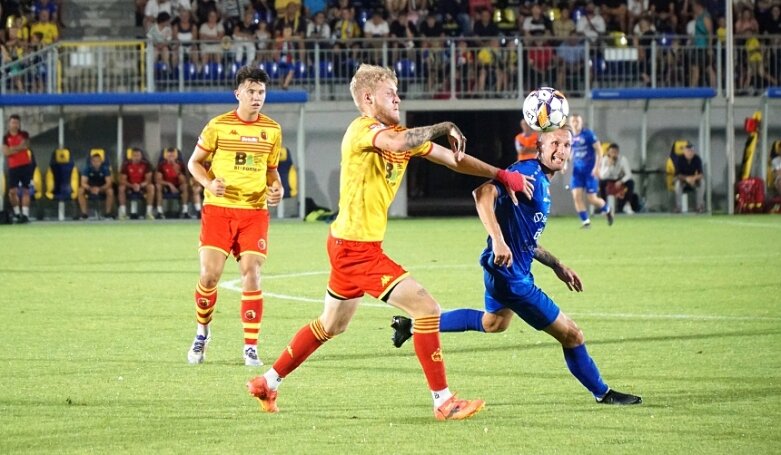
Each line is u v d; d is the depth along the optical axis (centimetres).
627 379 1387
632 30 5322
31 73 4988
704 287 2364
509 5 5391
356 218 1149
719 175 5097
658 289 2338
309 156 5012
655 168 5072
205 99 4750
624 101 5025
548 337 1727
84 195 4762
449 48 5041
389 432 1108
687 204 5047
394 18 5238
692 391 1307
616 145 4931
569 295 2252
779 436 1080
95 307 2131
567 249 3275
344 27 5222
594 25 5250
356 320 1934
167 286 2473
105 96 4744
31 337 1769
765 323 1862
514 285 1212
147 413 1204
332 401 1266
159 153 4928
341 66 5025
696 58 5012
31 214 4866
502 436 1088
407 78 5012
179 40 4919
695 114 5062
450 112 5703
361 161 1134
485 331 1374
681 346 1641
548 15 5312
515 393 1307
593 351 1602
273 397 1203
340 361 1534
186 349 1655
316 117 5006
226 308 2136
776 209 4975
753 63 5072
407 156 1161
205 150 1552
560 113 1319
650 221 4541
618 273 2642
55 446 1056
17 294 2331
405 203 5141
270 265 2917
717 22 5300
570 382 1374
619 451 1027
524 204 1210
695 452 1020
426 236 3859
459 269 2780
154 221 4759
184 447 1049
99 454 1025
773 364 1488
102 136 4916
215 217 1537
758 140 5062
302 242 3666
